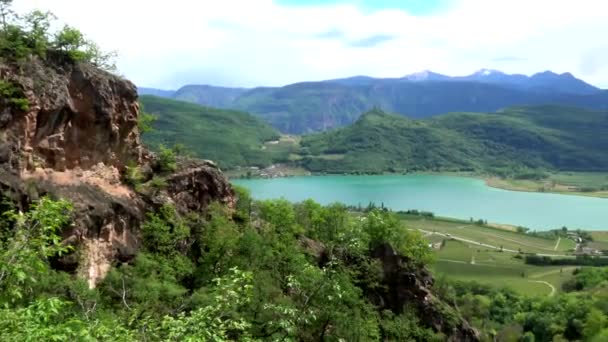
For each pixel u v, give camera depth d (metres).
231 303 20.53
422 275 86.94
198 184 63.25
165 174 60.00
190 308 39.72
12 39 44.25
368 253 79.94
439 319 79.81
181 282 52.28
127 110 55.41
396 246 85.62
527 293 196.12
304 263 58.62
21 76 43.22
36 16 46.12
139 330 20.61
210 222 60.16
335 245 51.75
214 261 54.00
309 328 41.59
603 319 143.25
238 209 71.56
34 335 15.45
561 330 154.25
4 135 40.72
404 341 69.62
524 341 149.25
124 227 50.28
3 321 16.09
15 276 17.06
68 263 41.50
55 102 45.56
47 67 46.22
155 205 55.41
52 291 34.06
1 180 38.09
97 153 51.12
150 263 48.62
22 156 41.97
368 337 53.56
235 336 30.09
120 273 45.38
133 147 57.22
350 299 48.81
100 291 42.75
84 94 49.38
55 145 46.09
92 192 47.97
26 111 42.47
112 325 20.38
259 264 55.50
